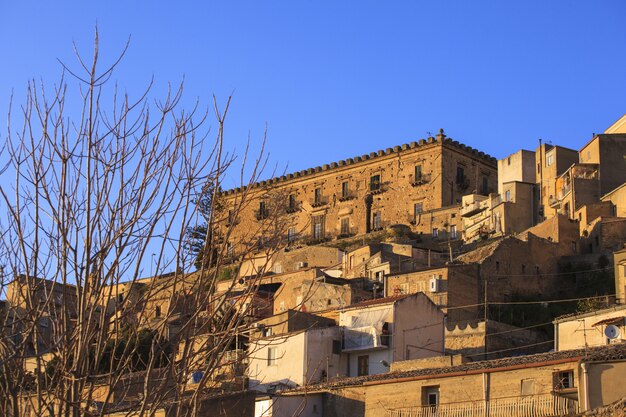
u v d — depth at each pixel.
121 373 15.41
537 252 87.75
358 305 60.59
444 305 77.75
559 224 92.50
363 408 45.47
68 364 15.27
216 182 16.91
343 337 58.97
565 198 102.62
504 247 84.75
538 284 86.12
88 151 16.42
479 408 40.88
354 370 58.44
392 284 81.81
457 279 79.31
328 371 57.44
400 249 100.69
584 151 105.31
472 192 130.25
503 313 80.19
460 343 67.94
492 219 110.94
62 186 16.19
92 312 15.47
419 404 43.25
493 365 42.28
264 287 91.38
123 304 15.92
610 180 100.56
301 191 141.12
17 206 15.98
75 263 15.78
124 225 16.09
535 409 38.53
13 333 15.46
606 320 51.50
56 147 16.41
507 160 117.38
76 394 15.05
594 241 91.69
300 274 93.50
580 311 74.44
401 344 58.28
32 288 15.62
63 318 15.41
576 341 53.53
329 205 137.00
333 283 87.25
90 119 16.67
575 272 87.44
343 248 119.94
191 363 15.80
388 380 44.88
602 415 28.50
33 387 16.70
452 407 41.84
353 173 136.62
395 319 58.53
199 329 15.77
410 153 131.50
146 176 16.56
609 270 86.00
